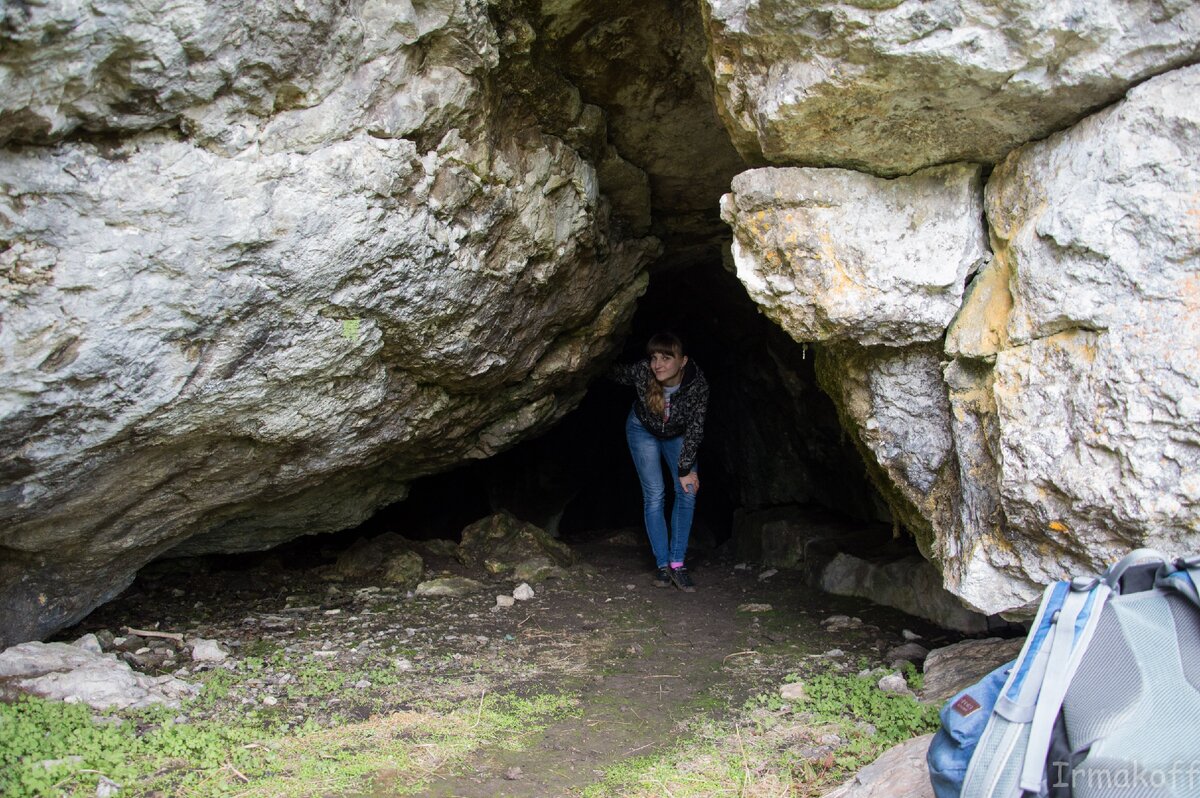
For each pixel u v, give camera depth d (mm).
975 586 2939
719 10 2715
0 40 2078
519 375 4734
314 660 4039
